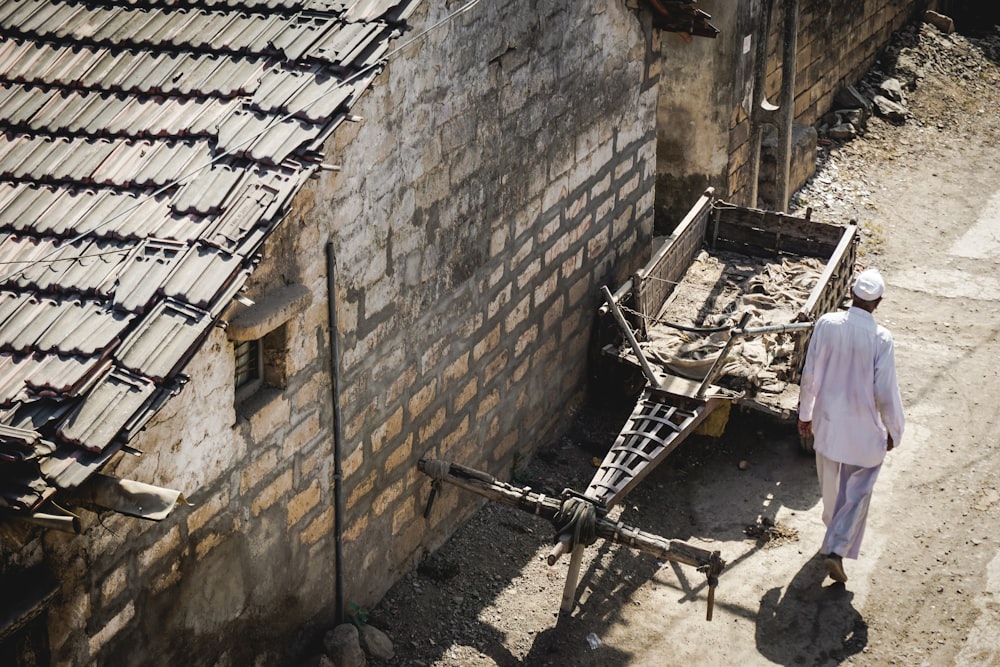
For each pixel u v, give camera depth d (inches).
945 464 344.5
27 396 175.3
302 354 237.6
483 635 281.7
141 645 211.3
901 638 280.8
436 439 297.6
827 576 301.4
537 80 304.8
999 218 526.6
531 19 294.7
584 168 343.6
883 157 585.3
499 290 311.0
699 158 468.4
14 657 185.5
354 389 258.7
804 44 556.7
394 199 256.7
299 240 228.4
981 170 583.5
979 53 729.6
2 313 189.5
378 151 246.8
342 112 212.5
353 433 262.2
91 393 176.6
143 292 187.6
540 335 339.0
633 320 358.6
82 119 222.4
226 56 227.9
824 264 394.9
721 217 409.4
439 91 263.4
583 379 374.0
